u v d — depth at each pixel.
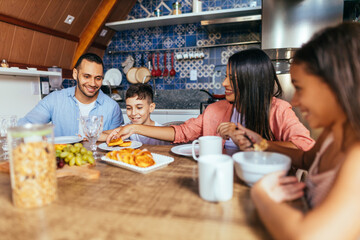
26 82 2.65
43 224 0.51
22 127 0.60
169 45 3.46
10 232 0.48
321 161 0.61
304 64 0.51
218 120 1.39
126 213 0.55
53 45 2.77
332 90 0.47
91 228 0.49
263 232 0.47
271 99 1.14
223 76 3.31
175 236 0.46
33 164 0.57
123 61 3.67
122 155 0.88
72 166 0.85
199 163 0.61
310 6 2.46
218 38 3.27
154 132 1.29
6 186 0.71
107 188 0.69
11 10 2.16
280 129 1.16
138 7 3.55
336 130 0.52
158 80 3.58
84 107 1.83
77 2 2.66
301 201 0.58
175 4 3.08
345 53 0.45
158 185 0.70
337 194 0.42
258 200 0.51
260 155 0.73
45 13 2.45
